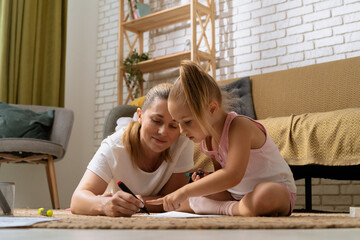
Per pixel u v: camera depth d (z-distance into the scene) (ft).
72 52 15.31
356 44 10.37
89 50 15.87
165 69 14.07
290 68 11.13
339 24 10.69
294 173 8.43
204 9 12.58
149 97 5.10
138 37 14.70
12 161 11.17
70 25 15.37
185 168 5.82
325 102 9.77
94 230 2.26
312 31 11.11
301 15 11.35
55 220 2.93
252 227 2.40
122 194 4.08
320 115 7.32
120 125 7.66
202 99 4.21
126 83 14.07
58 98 13.99
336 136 6.95
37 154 11.13
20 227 2.43
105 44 15.92
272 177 4.69
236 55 12.44
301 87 10.21
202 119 4.21
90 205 4.55
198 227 2.35
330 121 7.07
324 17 10.94
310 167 7.70
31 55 13.47
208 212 4.84
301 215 4.84
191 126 4.29
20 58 13.29
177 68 13.84
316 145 7.14
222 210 4.62
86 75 15.67
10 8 13.32
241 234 2.00
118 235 1.90
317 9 11.09
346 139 6.84
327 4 10.93
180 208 5.21
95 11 16.24
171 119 4.95
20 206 13.10
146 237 1.78
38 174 13.66
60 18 14.26
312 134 7.20
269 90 10.72
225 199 5.04
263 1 12.09
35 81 13.51
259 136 4.64
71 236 1.84
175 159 5.67
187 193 3.98
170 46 14.07
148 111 5.04
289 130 7.49
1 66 12.89
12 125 11.16
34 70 13.55
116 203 4.08
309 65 10.23
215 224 2.44
